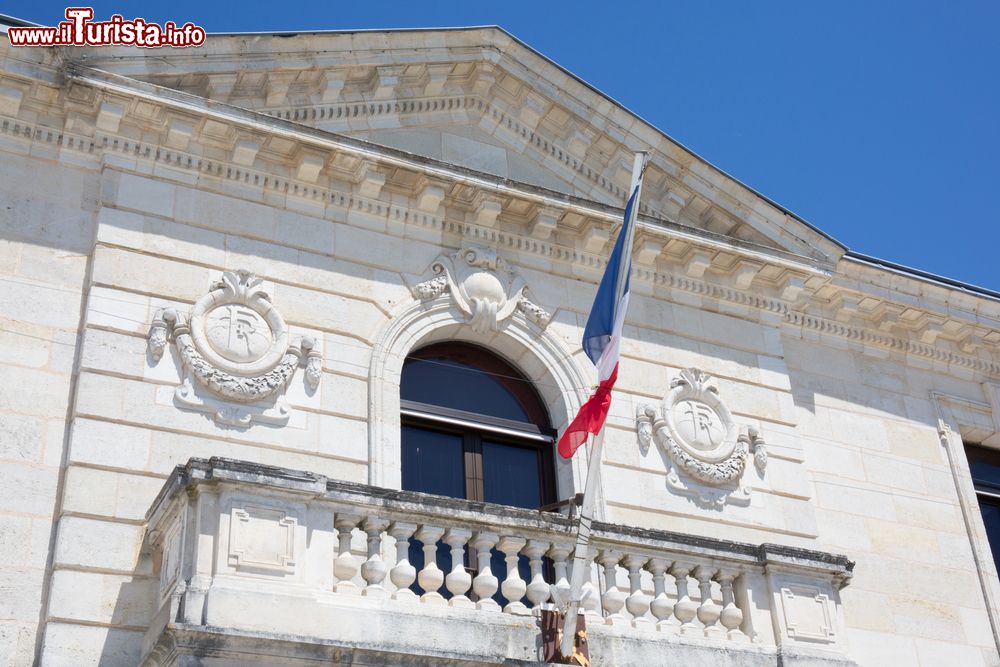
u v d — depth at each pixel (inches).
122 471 549.0
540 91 720.3
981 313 816.9
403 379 652.7
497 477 655.1
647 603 569.9
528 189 682.2
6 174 592.4
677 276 730.8
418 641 506.3
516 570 545.6
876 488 745.6
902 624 705.6
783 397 729.6
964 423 802.8
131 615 524.4
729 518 674.2
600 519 637.3
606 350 579.2
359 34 673.0
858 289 776.9
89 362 562.3
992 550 787.4
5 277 571.5
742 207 752.3
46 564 526.3
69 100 609.3
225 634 462.3
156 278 595.5
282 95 661.3
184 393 574.2
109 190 604.7
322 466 591.5
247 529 490.6
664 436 676.7
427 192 665.6
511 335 670.5
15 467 537.3
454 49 703.1
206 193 627.5
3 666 502.3
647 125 735.7
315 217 648.4
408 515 527.8
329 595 499.2
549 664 514.3
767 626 587.2
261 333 601.6
